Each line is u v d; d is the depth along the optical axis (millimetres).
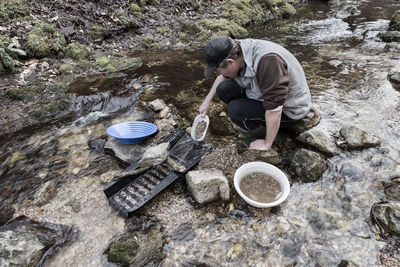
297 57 4387
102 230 1929
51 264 1736
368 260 1685
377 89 3355
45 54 3977
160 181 2223
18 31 4023
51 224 1968
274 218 1975
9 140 2748
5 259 1670
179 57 4527
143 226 1953
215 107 3221
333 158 2408
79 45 4273
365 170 2268
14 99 3271
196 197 2082
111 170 2426
